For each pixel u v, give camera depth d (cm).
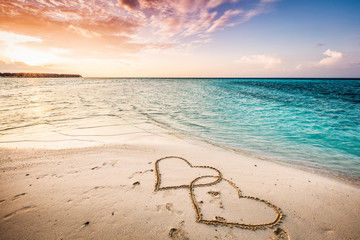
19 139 608
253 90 3488
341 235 245
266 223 261
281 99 2061
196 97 2138
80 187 331
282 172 420
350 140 676
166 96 2212
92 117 985
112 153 490
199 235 236
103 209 275
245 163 462
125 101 1691
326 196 330
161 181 361
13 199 293
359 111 1310
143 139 638
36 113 1063
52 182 345
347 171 442
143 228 243
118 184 344
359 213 287
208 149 557
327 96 2453
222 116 1086
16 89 3005
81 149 515
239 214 277
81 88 3453
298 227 256
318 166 468
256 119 1017
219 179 378
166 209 281
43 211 268
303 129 823
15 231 232
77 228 239
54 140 600
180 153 509
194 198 312
